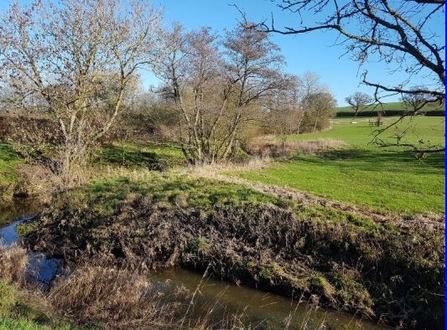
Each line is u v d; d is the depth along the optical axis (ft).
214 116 94.63
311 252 35.99
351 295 31.17
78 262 38.73
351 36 12.28
